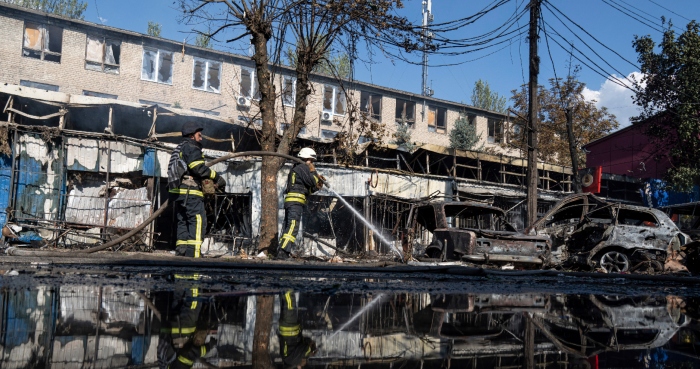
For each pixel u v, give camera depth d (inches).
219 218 631.2
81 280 112.7
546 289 143.9
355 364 40.6
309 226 631.8
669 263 462.3
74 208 531.5
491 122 1355.8
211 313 67.6
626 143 1132.5
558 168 881.5
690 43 789.9
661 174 969.5
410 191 684.1
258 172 595.8
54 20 913.5
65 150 528.4
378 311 77.3
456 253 407.2
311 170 334.0
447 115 1306.6
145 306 71.9
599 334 60.5
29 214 497.4
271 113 429.4
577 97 1190.9
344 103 1160.2
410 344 50.4
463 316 75.0
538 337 56.9
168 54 1002.7
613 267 442.6
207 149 618.8
